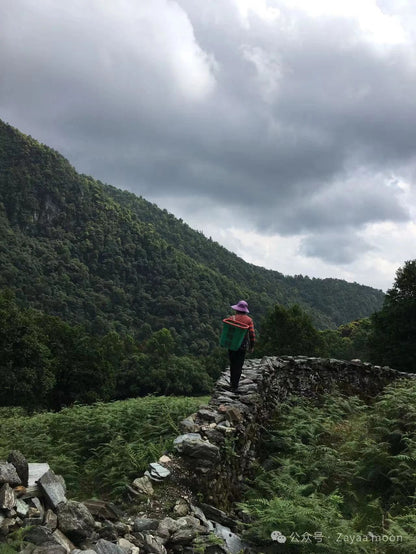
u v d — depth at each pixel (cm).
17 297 15888
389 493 626
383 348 3281
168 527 432
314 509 495
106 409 991
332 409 967
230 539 460
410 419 770
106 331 16475
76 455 732
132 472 587
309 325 4850
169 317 19412
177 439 613
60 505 398
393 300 3400
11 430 999
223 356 9619
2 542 339
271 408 909
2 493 380
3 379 3103
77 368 4184
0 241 18962
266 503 494
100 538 388
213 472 557
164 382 7962
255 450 737
